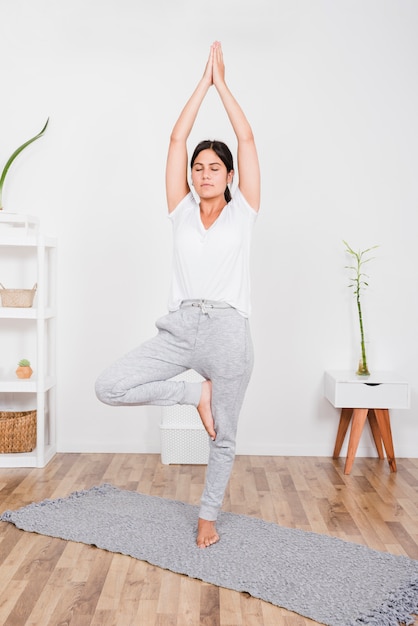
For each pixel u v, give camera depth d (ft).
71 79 14.61
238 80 14.52
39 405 13.60
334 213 14.62
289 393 14.80
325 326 14.75
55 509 11.03
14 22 14.57
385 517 11.00
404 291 14.71
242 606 8.13
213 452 9.77
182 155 9.68
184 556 9.34
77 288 14.75
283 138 14.55
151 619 7.80
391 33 14.52
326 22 14.52
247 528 10.33
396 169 14.60
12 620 7.73
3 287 14.56
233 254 9.32
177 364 9.53
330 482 12.85
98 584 8.62
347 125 14.57
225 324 9.30
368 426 14.83
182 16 14.51
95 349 14.82
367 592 8.36
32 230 14.38
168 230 14.67
